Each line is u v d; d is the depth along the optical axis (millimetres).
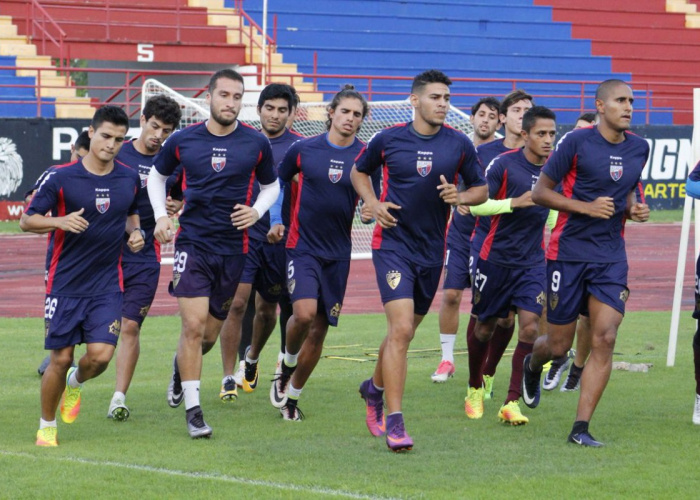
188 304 11695
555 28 55312
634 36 56469
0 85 39594
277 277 14055
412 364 16703
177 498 8773
